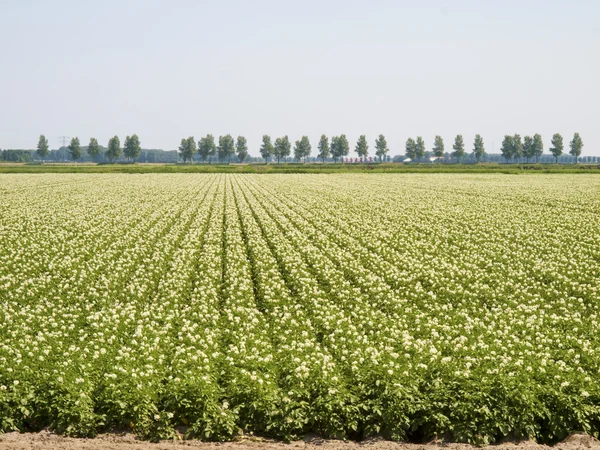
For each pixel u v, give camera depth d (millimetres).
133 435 11547
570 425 11672
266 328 16688
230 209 44688
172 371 13219
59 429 11578
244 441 11430
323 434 11766
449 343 14883
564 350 14578
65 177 89875
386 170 117500
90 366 12992
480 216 40500
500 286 21297
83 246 28328
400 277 22438
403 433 11578
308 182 81438
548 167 132375
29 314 17312
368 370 12805
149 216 40000
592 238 30781
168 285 21188
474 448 11109
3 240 29922
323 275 22641
